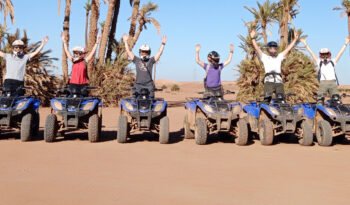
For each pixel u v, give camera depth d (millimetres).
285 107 8719
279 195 4809
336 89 9328
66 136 9664
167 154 7422
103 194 4738
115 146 8266
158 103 8758
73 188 4973
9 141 8680
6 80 8844
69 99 8633
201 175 5766
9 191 4801
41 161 6605
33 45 19203
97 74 21734
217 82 9102
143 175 5715
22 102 8539
